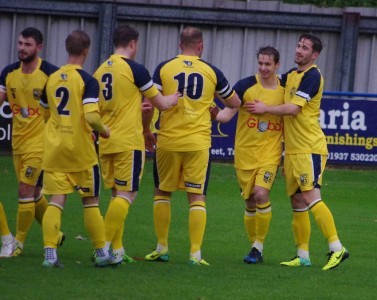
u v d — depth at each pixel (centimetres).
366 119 3603
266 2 4084
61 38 3975
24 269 1664
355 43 4100
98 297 1466
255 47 4103
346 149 3609
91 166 1652
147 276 1664
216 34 4075
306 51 1861
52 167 1644
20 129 1820
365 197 3144
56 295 1466
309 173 1856
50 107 1652
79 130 1630
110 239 1755
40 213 1930
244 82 1916
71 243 2072
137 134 1742
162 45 4056
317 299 1533
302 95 1838
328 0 4809
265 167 1903
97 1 3953
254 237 1972
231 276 1709
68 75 1630
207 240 2222
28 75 1794
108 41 3959
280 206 2850
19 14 3931
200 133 1811
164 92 1812
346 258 1864
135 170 1747
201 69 1808
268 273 1766
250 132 1909
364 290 1634
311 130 1867
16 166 1855
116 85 1723
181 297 1497
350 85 4122
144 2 3997
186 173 1823
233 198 2977
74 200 2783
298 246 1917
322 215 1853
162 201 1864
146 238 2208
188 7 4025
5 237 1822
